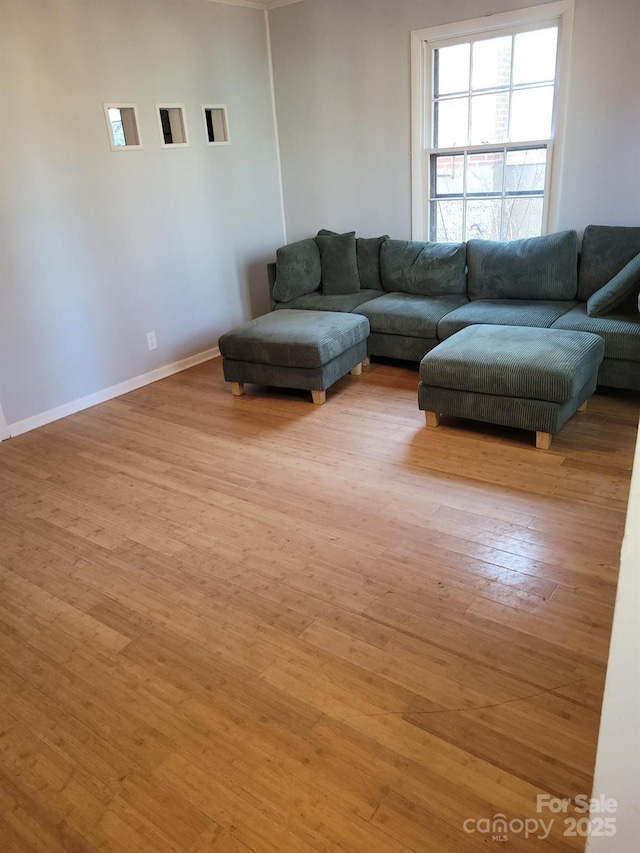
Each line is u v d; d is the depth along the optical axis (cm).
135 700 171
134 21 372
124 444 331
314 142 482
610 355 324
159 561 230
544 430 285
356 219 488
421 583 208
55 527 257
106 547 241
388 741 153
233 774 148
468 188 435
